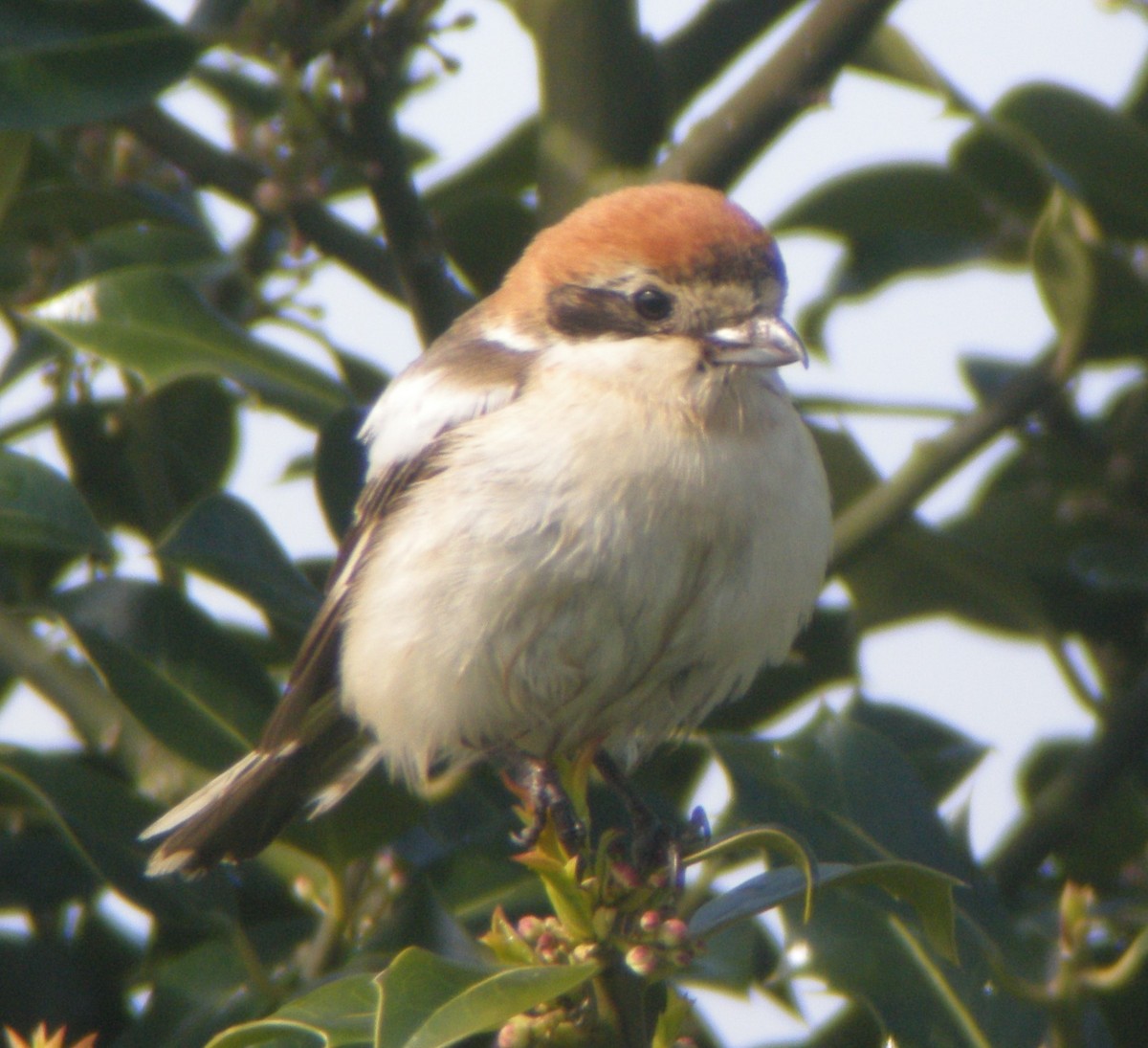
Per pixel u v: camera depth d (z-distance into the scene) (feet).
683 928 15.67
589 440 21.58
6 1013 21.85
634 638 21.66
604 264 23.11
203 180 24.75
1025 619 25.59
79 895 22.13
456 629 21.67
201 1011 19.65
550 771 22.43
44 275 26.25
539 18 26.37
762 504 21.81
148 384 22.81
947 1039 18.90
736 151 25.18
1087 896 17.88
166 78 21.57
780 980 19.45
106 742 22.09
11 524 21.81
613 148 26.07
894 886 16.24
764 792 20.79
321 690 23.03
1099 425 28.50
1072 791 22.59
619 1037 15.88
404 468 22.84
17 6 21.45
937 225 28.32
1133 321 24.02
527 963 15.92
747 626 22.07
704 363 22.17
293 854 21.27
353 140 22.57
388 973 14.44
